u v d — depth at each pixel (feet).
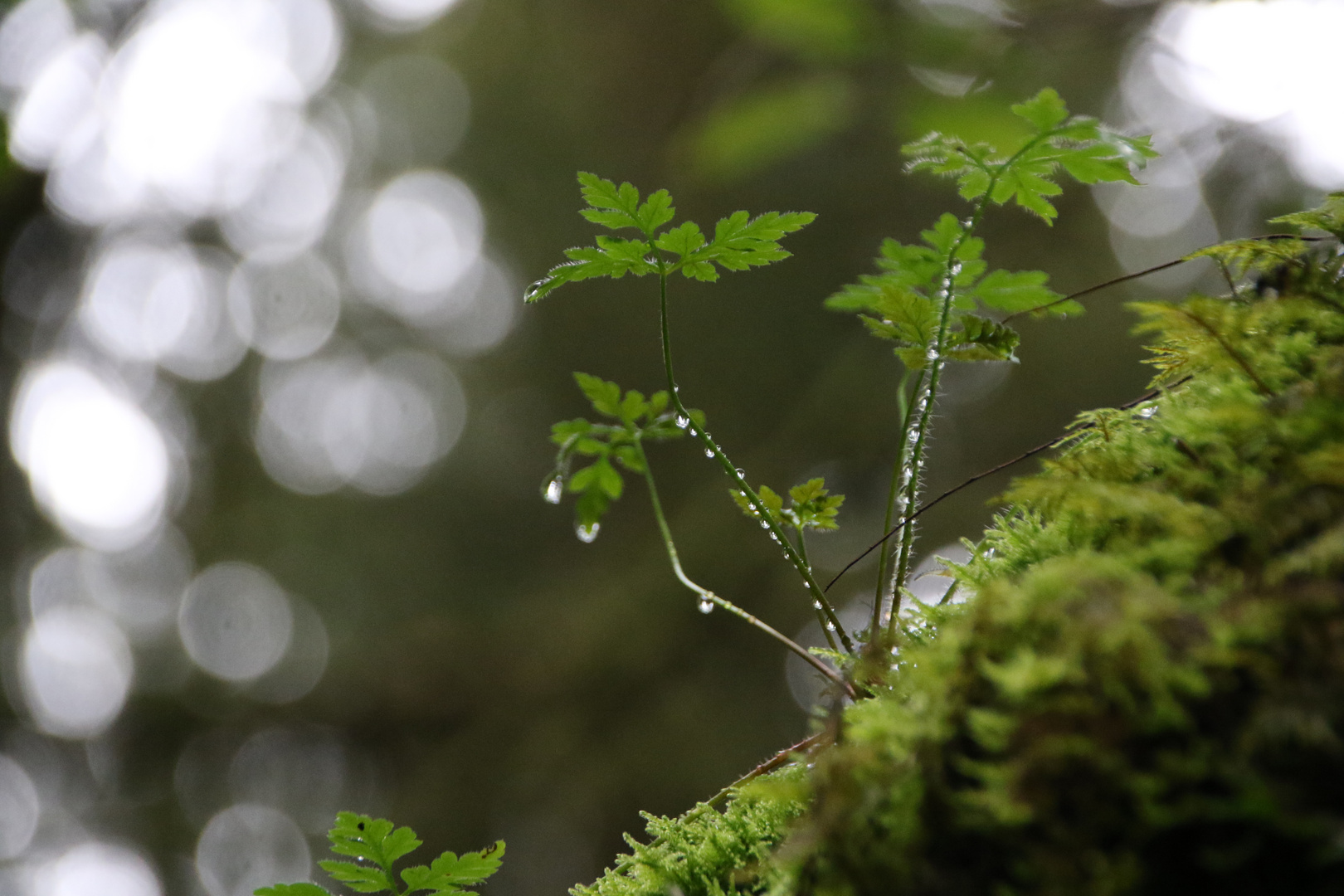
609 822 23.63
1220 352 3.22
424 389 45.75
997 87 4.33
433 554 36.35
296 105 43.24
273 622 37.83
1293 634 2.08
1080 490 2.82
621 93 28.22
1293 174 16.01
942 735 2.32
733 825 3.25
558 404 34.81
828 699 3.19
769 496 4.34
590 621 26.22
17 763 30.58
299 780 31.78
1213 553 2.47
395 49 39.93
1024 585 2.49
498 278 41.52
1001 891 2.08
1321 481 2.43
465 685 27.35
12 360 27.84
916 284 4.56
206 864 31.48
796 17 4.27
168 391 42.91
